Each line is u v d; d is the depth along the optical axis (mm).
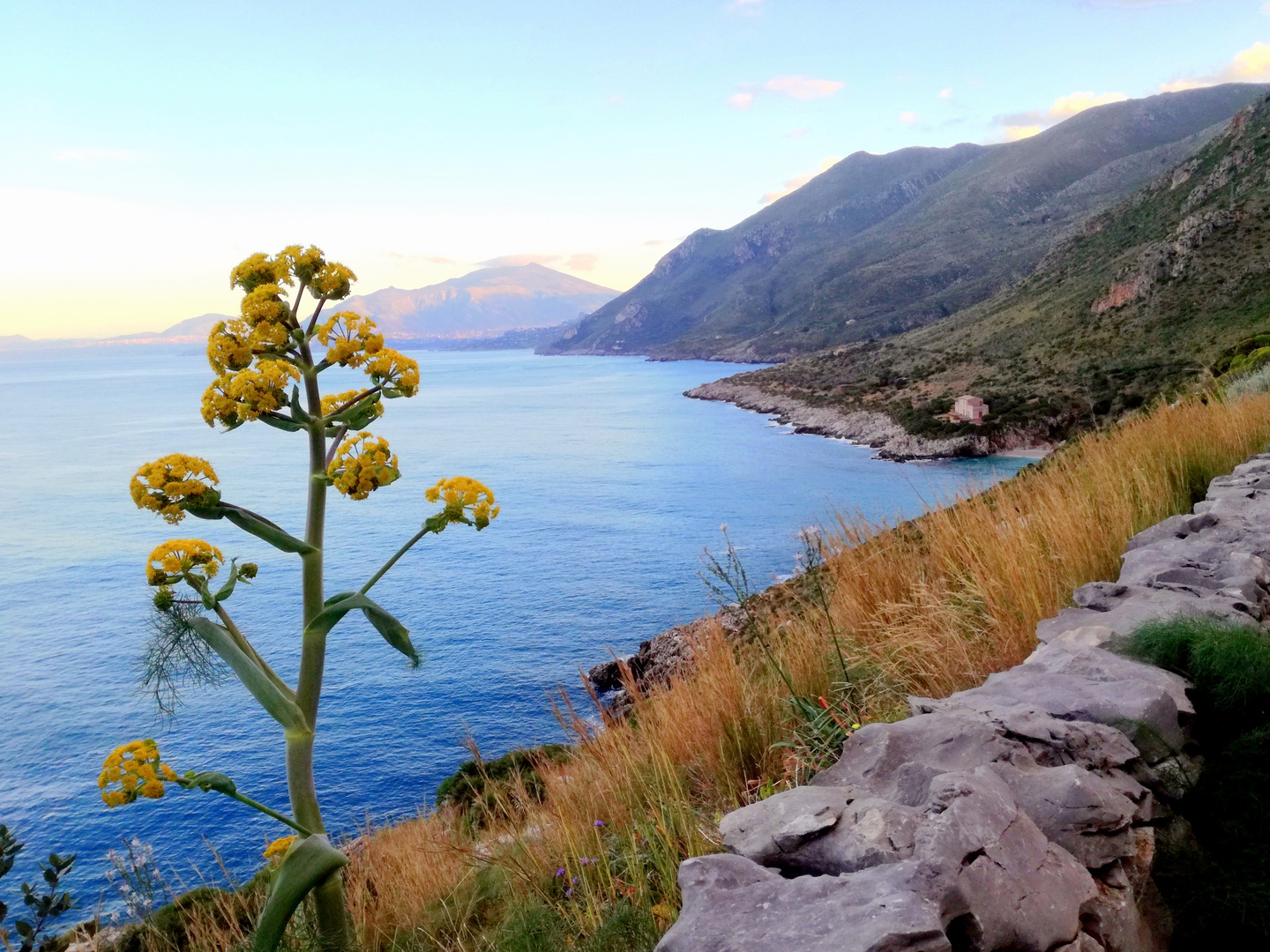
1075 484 7066
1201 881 2180
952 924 1774
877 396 143625
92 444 190500
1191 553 4484
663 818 3721
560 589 62312
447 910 4316
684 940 1814
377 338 2980
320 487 2912
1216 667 2842
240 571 2820
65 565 82812
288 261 2904
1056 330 135500
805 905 1797
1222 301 105750
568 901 3736
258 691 2721
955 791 2090
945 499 8078
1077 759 2443
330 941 2807
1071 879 1955
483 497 2992
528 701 42438
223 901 5043
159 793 2576
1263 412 8484
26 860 31344
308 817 2748
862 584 6129
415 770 36531
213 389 2854
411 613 58625
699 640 5527
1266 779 2322
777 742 3930
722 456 123750
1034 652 3439
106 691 50344
